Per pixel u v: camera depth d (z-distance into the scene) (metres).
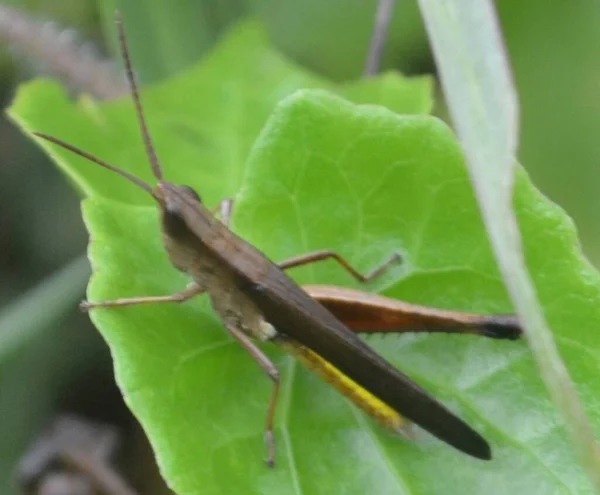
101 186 0.18
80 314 0.21
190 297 0.17
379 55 0.20
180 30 0.22
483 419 0.16
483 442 0.16
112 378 0.21
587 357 0.16
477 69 0.14
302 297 0.17
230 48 0.20
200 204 0.17
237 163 0.19
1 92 0.22
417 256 0.17
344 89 0.19
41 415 0.21
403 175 0.17
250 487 0.16
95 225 0.16
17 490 0.20
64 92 0.18
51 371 0.21
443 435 0.16
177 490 0.16
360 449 0.16
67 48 0.20
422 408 0.16
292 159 0.17
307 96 0.17
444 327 0.17
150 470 0.20
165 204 0.17
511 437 0.16
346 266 0.17
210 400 0.16
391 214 0.17
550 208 0.16
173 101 0.19
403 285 0.17
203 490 0.16
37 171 0.22
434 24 0.15
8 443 0.20
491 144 0.14
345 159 0.17
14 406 0.21
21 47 0.20
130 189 0.18
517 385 0.17
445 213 0.17
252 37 0.20
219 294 0.17
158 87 0.19
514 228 0.14
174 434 0.16
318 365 0.17
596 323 0.16
